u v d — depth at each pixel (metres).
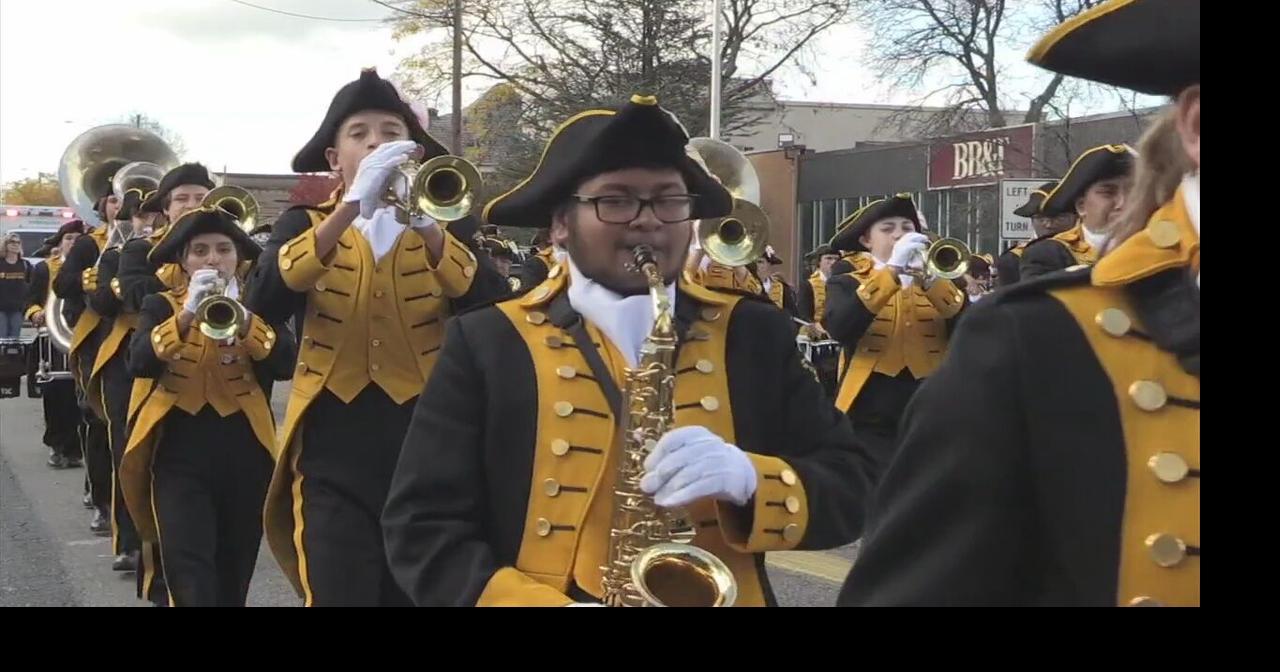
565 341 2.71
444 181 4.03
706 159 8.34
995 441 1.61
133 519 5.13
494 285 4.36
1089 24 1.70
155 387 4.95
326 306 4.09
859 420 7.03
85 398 7.91
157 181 9.36
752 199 8.37
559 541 2.60
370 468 4.03
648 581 2.41
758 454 2.65
